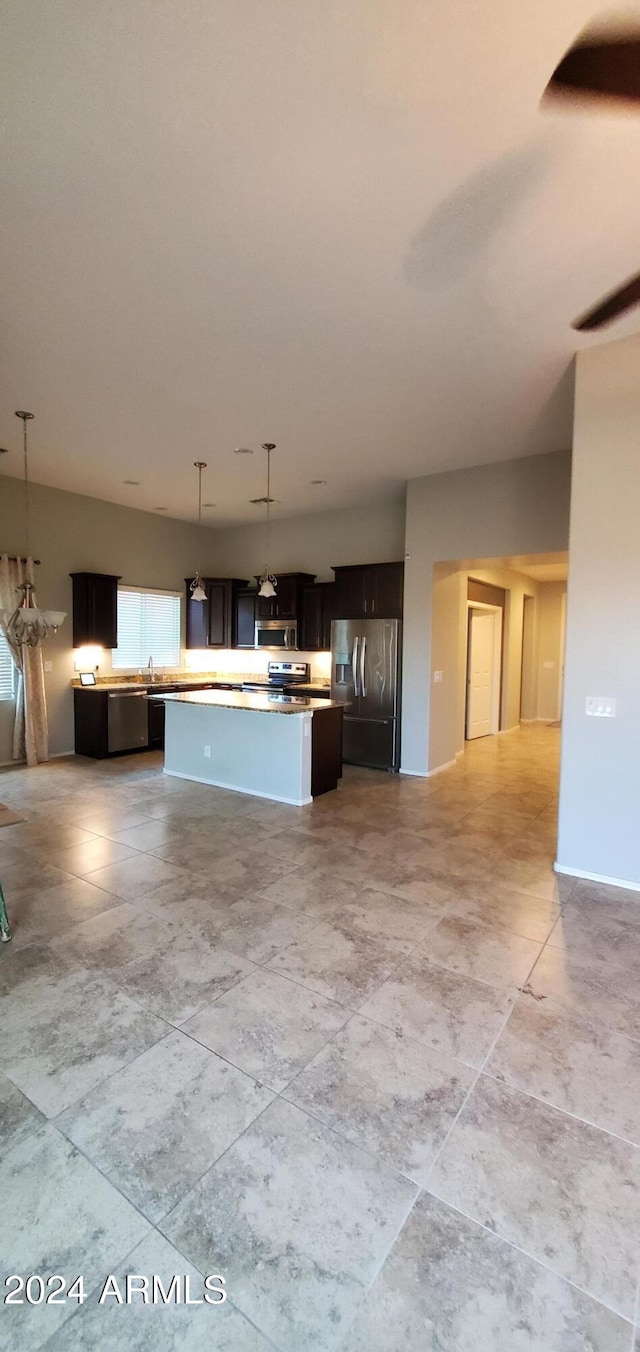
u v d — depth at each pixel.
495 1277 1.27
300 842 3.98
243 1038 2.00
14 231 2.27
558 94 1.67
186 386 3.70
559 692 10.21
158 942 2.63
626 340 3.09
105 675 7.14
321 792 5.25
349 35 1.52
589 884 3.33
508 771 6.31
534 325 2.96
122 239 2.32
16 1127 1.63
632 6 1.44
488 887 3.28
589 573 3.28
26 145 1.87
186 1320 1.19
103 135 1.83
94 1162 1.53
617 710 3.25
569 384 3.63
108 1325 1.18
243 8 1.46
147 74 1.63
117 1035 2.01
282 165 1.94
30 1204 1.41
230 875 3.40
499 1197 1.45
